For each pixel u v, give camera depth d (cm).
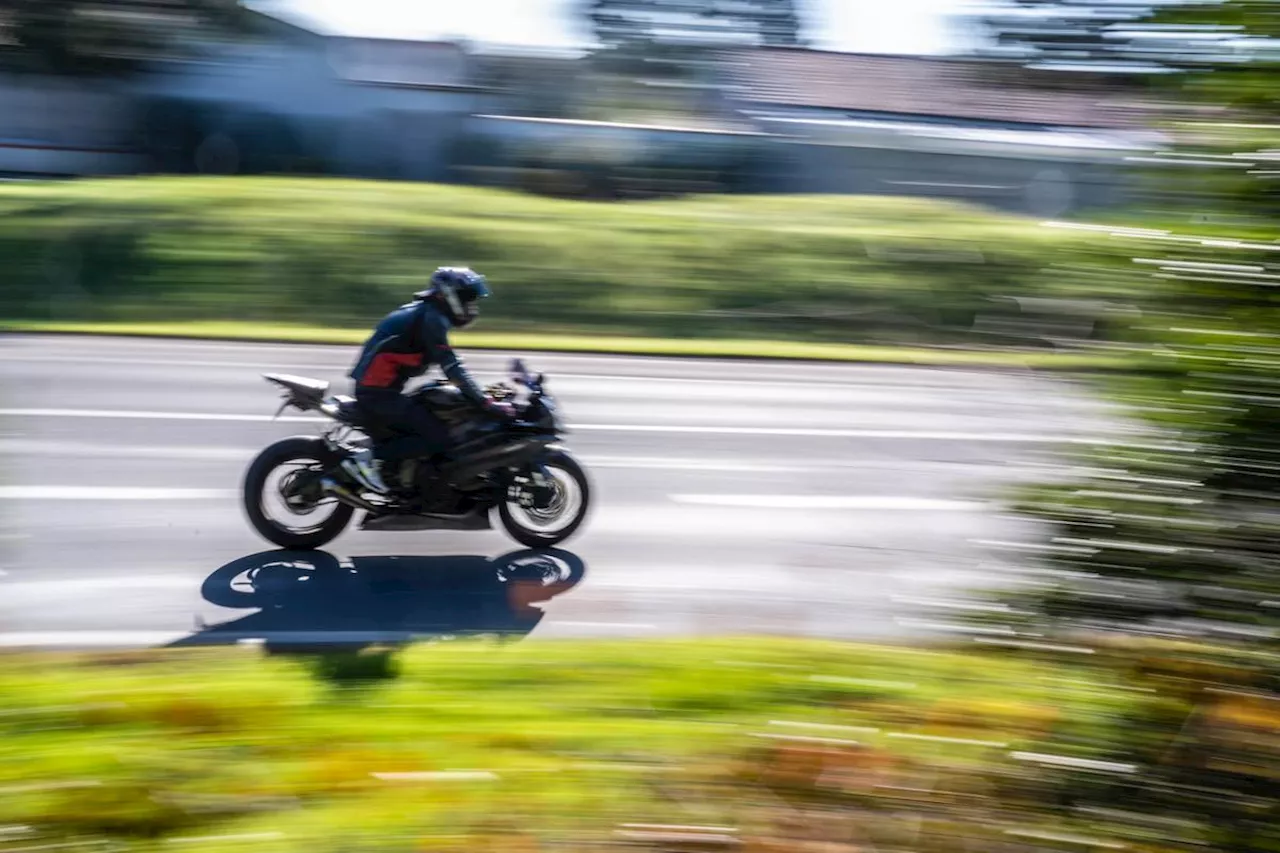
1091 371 287
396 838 363
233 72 2438
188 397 1202
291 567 707
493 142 2795
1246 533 274
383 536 780
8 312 1766
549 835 366
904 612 398
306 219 2102
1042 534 301
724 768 409
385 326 722
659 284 2092
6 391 523
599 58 2794
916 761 368
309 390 717
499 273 2048
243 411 1148
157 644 575
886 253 2241
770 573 745
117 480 877
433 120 2700
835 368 1695
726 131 2888
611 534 812
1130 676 300
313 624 612
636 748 435
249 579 680
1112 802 300
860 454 1120
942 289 2147
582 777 405
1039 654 310
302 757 425
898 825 343
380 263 2014
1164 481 281
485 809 382
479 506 743
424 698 493
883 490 982
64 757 412
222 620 612
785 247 2233
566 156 2795
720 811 376
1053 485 298
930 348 1995
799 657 554
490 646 574
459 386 714
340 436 752
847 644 589
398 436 723
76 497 827
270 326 1798
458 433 728
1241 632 280
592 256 2144
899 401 1424
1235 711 287
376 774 409
